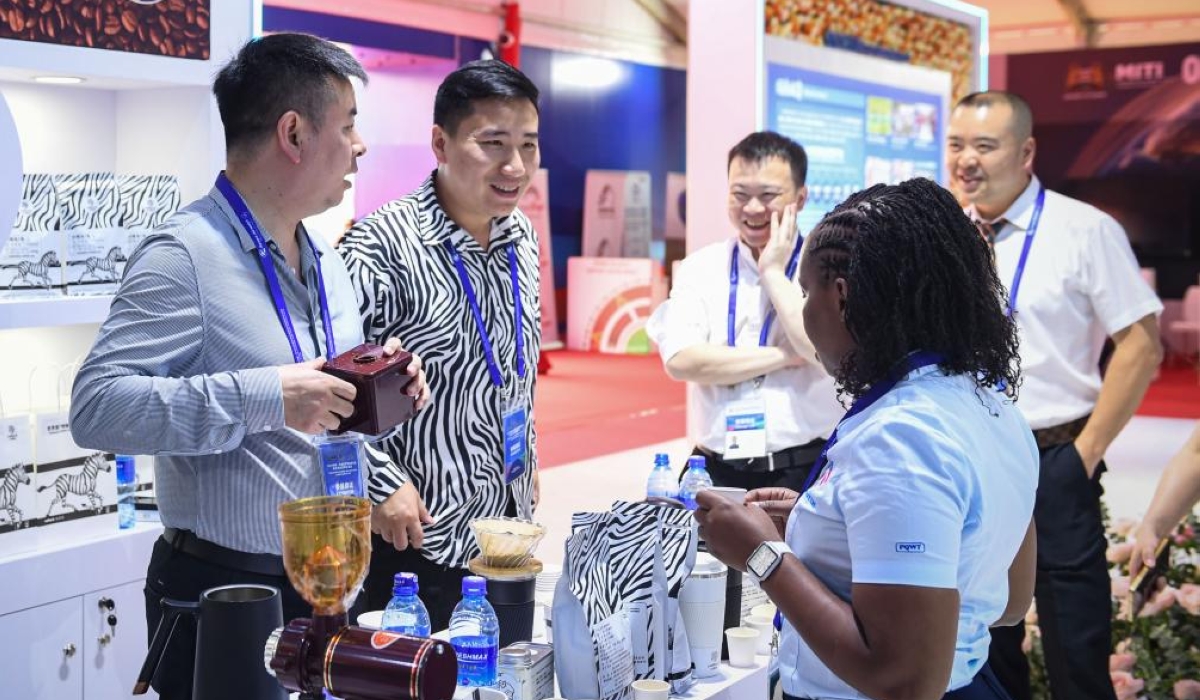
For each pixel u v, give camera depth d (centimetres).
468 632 194
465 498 272
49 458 311
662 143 1614
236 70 220
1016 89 1459
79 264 302
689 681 210
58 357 333
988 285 169
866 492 156
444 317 269
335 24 1077
